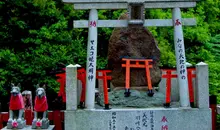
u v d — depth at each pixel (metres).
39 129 10.80
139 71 12.06
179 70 10.91
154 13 18.70
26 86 17.19
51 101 17.56
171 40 19.55
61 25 17.30
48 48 16.98
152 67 12.12
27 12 17.89
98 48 19.70
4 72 16.30
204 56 18.97
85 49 18.23
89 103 10.77
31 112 11.74
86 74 10.93
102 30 18.62
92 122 10.61
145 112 10.63
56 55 16.77
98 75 11.41
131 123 10.61
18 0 17.44
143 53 12.13
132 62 11.88
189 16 18.80
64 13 18.94
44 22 18.11
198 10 19.88
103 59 18.59
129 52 12.02
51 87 16.69
